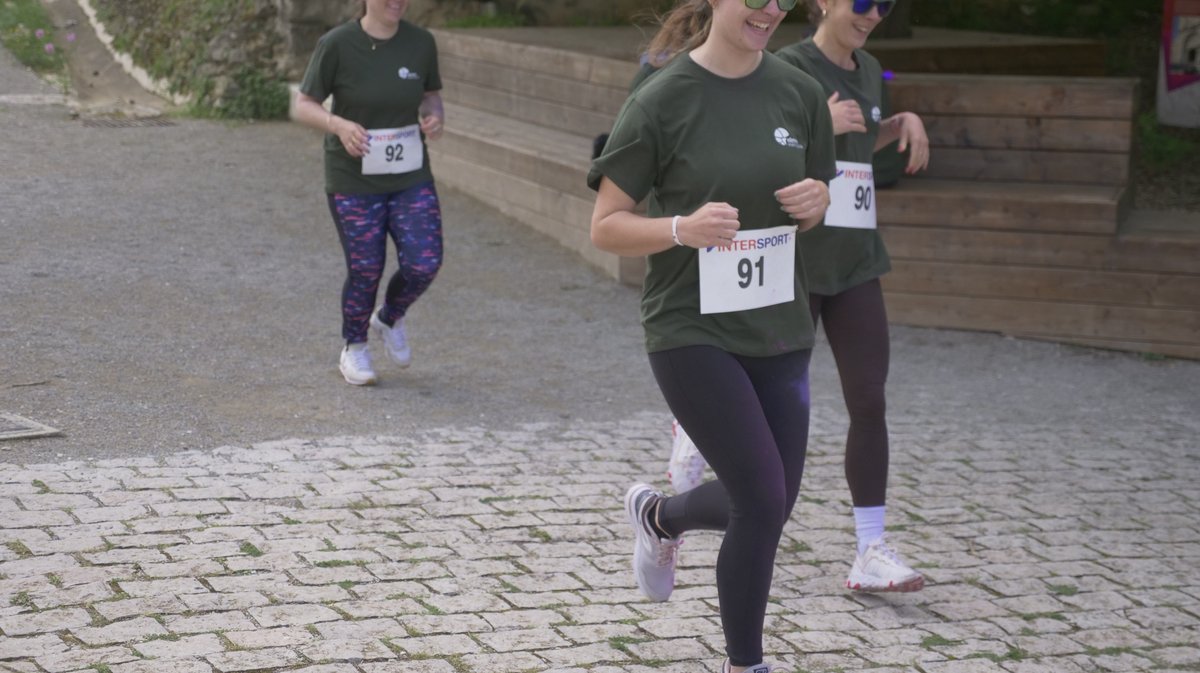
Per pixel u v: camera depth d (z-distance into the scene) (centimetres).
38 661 381
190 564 463
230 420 640
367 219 696
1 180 1122
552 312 941
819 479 642
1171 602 526
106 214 1050
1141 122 1416
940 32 1475
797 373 390
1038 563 557
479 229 1159
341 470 583
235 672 386
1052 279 948
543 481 597
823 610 491
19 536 471
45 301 812
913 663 451
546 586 480
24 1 1738
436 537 516
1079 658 468
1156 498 652
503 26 1619
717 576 381
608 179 371
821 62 492
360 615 437
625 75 1181
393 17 676
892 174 966
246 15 1547
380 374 755
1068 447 729
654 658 430
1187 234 939
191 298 864
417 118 699
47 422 605
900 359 897
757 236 375
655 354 381
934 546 567
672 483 538
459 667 407
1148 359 932
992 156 1000
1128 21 1731
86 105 1513
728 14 361
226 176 1231
